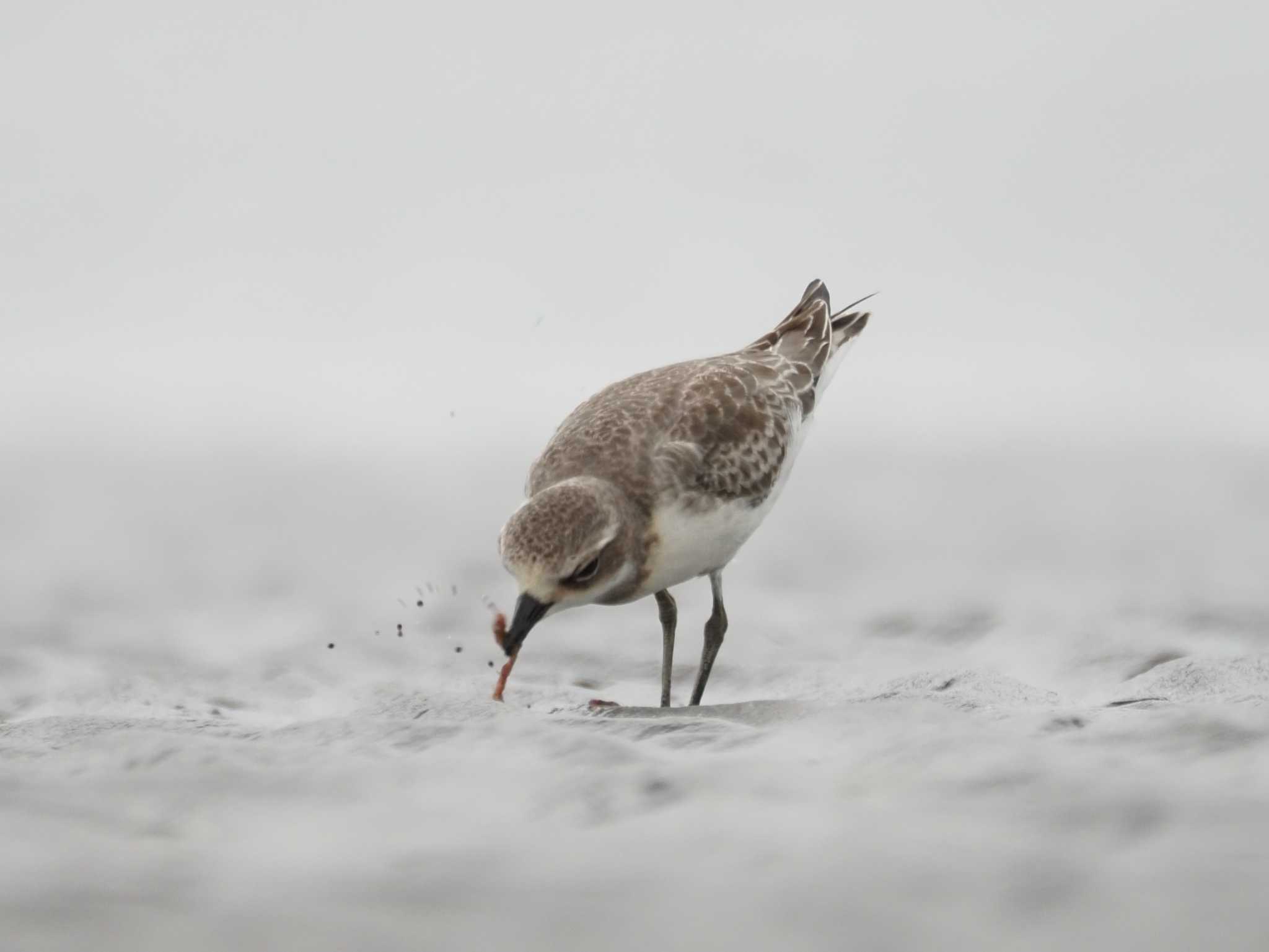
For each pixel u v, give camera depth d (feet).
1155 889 19.63
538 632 51.11
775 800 24.34
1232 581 56.03
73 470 86.79
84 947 18.52
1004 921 19.10
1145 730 28.25
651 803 24.45
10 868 21.39
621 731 30.66
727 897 20.16
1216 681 39.11
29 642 48.37
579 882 20.90
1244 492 77.71
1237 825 21.90
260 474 86.33
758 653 47.93
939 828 22.53
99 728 32.73
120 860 21.98
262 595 57.36
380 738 29.45
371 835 23.30
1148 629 47.47
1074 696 39.40
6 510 76.13
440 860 21.95
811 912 19.56
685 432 43.14
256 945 18.76
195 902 20.24
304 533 70.74
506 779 26.07
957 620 50.72
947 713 31.17
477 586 59.00
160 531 71.20
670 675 43.68
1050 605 52.37
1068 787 24.11
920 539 67.92
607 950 18.67
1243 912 18.83
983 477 83.71
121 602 56.13
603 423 43.24
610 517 40.27
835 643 48.98
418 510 76.07
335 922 19.56
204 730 32.32
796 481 83.41
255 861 22.02
